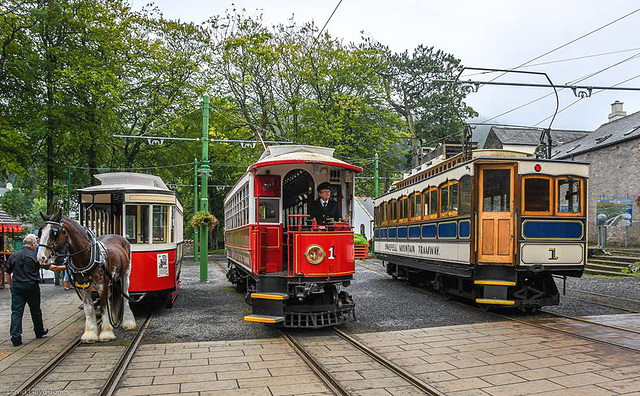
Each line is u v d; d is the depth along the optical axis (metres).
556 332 8.41
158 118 29.16
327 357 6.89
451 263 11.38
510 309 10.91
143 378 5.91
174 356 6.99
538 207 10.10
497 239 10.12
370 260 28.22
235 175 35.97
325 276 8.48
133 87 28.11
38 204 61.00
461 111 41.12
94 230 10.61
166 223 10.84
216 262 28.58
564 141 31.97
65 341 7.90
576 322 9.29
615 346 7.31
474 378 5.84
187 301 12.59
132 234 10.47
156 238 10.69
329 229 8.91
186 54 29.95
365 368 6.32
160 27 29.69
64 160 25.09
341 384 5.64
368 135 33.03
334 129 30.91
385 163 34.31
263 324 9.45
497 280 10.15
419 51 41.47
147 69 28.53
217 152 34.00
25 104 22.11
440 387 5.51
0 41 20.12
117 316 8.91
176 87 28.70
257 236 8.91
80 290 7.73
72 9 22.78
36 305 7.96
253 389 5.50
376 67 34.97
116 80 23.39
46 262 7.05
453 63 41.25
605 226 21.06
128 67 27.66
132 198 10.44
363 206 39.56
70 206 28.69
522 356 6.82
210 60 30.72
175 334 8.55
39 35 22.20
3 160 19.20
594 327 8.77
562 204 10.23
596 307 10.92
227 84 31.27
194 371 6.22
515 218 9.96
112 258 8.29
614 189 22.80
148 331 8.80
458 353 7.05
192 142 30.69
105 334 7.93
